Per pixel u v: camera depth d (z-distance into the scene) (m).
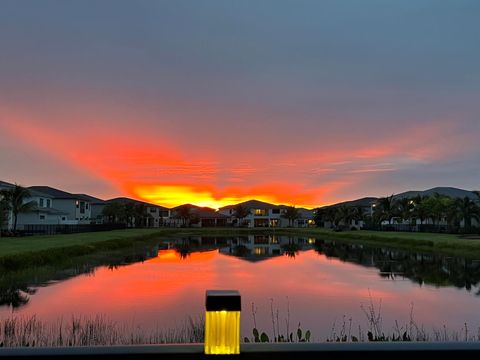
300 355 2.16
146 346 2.18
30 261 22.23
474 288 19.23
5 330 11.18
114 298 16.16
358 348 2.19
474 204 56.88
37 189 72.31
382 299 16.62
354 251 40.09
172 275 22.89
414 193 113.56
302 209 140.00
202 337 10.70
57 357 2.11
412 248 40.62
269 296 17.22
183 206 110.19
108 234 53.50
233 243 54.03
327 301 16.19
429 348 2.19
